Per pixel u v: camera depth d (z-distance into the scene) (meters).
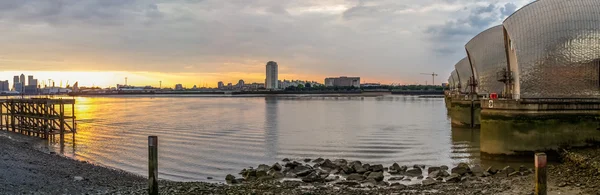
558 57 40.62
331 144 47.47
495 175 29.67
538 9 42.78
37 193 20.78
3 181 22.62
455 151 42.47
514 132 36.66
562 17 41.34
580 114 36.56
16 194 20.25
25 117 60.03
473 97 65.75
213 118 85.81
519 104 36.38
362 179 28.98
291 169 32.44
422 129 63.81
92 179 26.27
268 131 60.56
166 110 118.56
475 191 23.47
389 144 47.41
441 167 32.50
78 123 73.88
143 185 25.20
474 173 30.09
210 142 48.84
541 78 41.16
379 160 37.56
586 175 26.56
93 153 41.34
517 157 36.66
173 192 22.70
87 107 140.75
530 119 36.19
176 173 32.34
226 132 59.12
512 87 45.59
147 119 83.44
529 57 41.53
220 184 27.09
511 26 43.38
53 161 32.44
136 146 46.00
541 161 17.38
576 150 35.81
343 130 62.28
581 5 41.47
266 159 38.31
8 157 31.31
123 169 33.66
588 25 40.47
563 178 26.03
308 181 28.09
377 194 23.16
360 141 49.91
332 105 149.75
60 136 53.16
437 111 111.25
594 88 40.44
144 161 37.31
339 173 31.34
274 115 95.38
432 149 43.66
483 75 67.81
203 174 32.03
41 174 26.03
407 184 27.47
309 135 55.84
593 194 21.83
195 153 41.19
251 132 59.19
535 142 36.25
